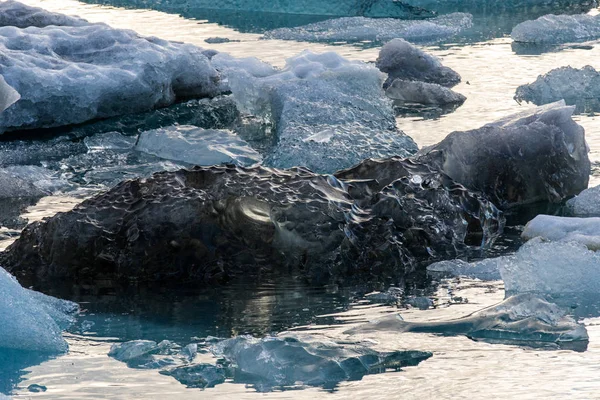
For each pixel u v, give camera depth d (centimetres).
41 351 1296
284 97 2806
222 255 1650
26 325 1321
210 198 1666
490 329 1325
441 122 2747
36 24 3316
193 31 4500
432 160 2030
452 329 1334
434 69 3403
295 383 1168
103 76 2895
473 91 3156
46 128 2856
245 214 1662
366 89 2888
